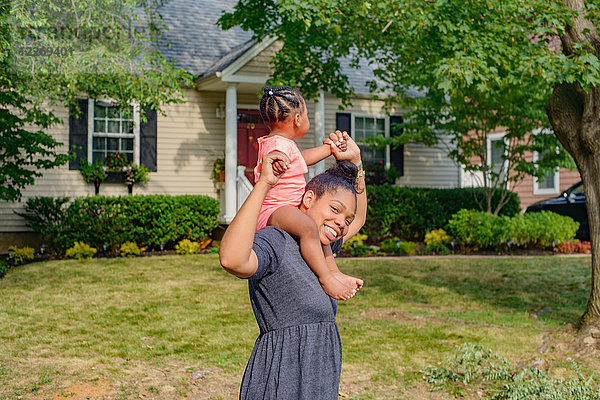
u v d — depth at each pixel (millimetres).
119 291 8523
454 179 17734
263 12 11922
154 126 14156
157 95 9156
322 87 12336
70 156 10484
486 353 5195
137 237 12617
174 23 16562
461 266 11141
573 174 17281
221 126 14883
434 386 4734
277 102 2156
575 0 6199
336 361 2018
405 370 5148
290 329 1983
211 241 13867
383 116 16922
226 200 13672
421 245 14344
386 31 9812
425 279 9805
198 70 14953
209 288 8789
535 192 18375
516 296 8445
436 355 5555
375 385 4793
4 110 9508
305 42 11484
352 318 7129
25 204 13023
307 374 1931
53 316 7016
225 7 18219
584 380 4449
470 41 7645
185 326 6621
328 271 1990
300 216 2008
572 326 6184
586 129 5848
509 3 7441
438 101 14258
